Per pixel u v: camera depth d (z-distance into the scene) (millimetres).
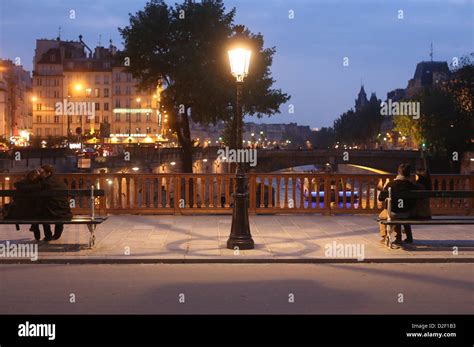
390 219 11141
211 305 7551
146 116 113812
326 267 9906
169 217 15242
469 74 75062
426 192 11117
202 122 36219
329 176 15711
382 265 10094
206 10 34375
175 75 33188
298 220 14859
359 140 158875
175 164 67562
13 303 7617
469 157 72625
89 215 15461
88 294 8047
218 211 15578
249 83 33375
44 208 11188
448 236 12602
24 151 42688
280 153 80688
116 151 76062
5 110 111125
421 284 8703
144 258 10172
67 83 115375
